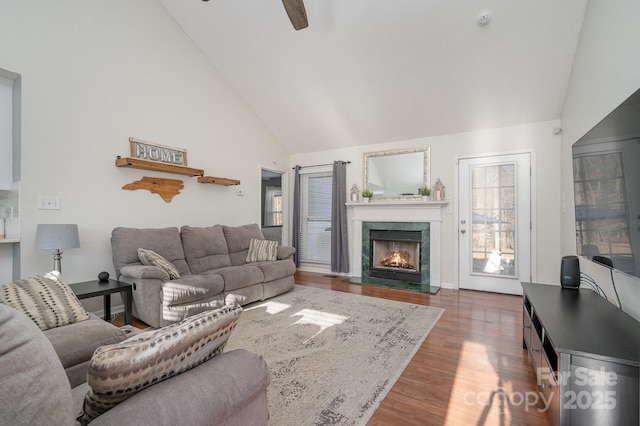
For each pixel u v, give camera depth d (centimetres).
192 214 416
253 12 355
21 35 265
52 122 284
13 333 59
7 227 273
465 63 346
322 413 160
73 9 298
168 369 85
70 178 296
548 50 310
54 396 60
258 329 275
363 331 271
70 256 297
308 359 219
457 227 444
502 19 295
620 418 118
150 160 363
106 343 142
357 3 316
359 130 498
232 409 85
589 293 214
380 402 170
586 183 213
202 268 366
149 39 366
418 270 481
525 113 387
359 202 513
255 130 524
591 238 204
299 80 434
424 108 421
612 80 206
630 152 150
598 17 235
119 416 68
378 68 382
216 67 452
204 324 91
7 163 273
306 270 587
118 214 335
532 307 190
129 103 345
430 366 210
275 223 647
